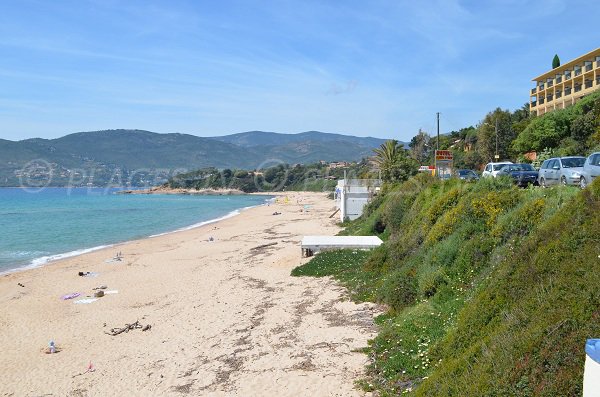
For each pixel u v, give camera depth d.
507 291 8.63
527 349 6.30
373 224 30.23
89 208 84.06
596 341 4.44
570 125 45.38
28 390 11.18
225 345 12.98
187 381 10.91
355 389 9.67
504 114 64.94
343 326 13.51
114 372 11.85
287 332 13.49
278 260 25.41
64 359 13.05
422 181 27.86
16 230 48.94
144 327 15.20
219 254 30.19
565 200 11.23
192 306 17.48
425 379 8.44
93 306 18.62
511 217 12.79
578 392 5.26
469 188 17.66
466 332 8.88
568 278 7.14
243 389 10.20
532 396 5.65
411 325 11.72
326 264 21.92
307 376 10.51
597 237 7.56
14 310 18.33
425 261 14.96
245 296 18.20
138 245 36.81
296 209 75.62
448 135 94.12
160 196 146.50
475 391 6.46
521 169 23.66
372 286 16.84
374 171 63.56
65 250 35.50
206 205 98.00
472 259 12.92
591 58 54.06
